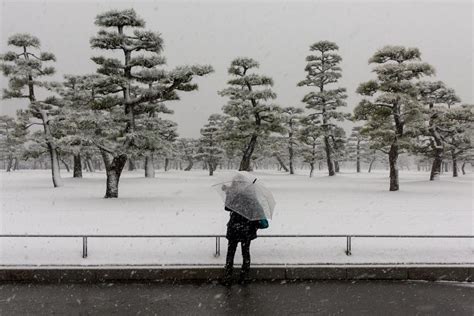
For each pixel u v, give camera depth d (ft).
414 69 98.43
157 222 42.19
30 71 105.09
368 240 31.81
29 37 106.11
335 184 121.39
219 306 21.94
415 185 116.16
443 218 46.24
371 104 100.58
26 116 108.99
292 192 89.92
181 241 31.32
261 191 25.50
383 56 102.68
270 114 112.47
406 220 44.52
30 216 47.73
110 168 74.95
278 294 23.86
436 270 26.81
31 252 28.73
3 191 92.02
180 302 22.50
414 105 95.81
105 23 76.69
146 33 75.72
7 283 25.61
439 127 138.41
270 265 27.22
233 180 25.67
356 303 22.49
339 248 29.84
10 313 20.85
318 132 167.02
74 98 129.39
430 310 21.49
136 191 91.30
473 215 49.06
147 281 26.13
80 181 130.52
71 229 37.88
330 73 166.61
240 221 25.40
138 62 75.87
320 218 46.09
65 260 27.68
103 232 36.14
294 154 231.50
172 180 139.74
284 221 43.55
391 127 98.37
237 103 116.47
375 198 74.69
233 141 131.03
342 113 167.02
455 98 143.54
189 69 71.05
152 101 79.25
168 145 78.64
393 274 26.89
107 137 78.79
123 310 21.31
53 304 22.13
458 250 29.73
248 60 116.57
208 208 56.13
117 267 26.50
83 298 23.06
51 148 108.58
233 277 26.58
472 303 22.54
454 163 174.60
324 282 26.16
